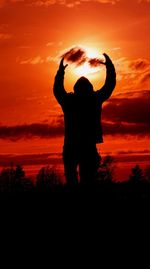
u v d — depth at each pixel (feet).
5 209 95.96
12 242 88.53
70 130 98.78
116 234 88.94
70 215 93.45
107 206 94.84
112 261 83.76
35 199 97.86
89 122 98.48
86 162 98.32
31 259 84.99
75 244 87.35
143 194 97.71
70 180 98.99
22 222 92.63
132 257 84.38
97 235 88.99
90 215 93.15
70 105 98.58
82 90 98.43
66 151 98.99
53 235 89.40
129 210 93.61
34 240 88.63
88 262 83.82
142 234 88.63
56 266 83.41
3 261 84.89
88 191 97.60
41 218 93.04
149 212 92.94
